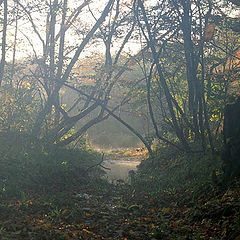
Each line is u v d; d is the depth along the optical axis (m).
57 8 17.92
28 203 8.86
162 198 10.12
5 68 18.58
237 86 15.69
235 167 8.11
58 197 10.01
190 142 15.14
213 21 14.51
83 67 20.16
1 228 6.23
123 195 11.39
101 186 12.72
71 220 7.92
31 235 6.26
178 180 11.93
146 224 7.81
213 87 15.21
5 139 14.70
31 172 11.84
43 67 18.22
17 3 18.06
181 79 16.72
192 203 8.56
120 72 17.78
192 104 14.18
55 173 12.70
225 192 7.82
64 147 18.73
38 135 17.41
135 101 18.12
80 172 14.62
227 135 8.30
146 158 19.66
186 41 14.20
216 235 6.21
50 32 18.66
